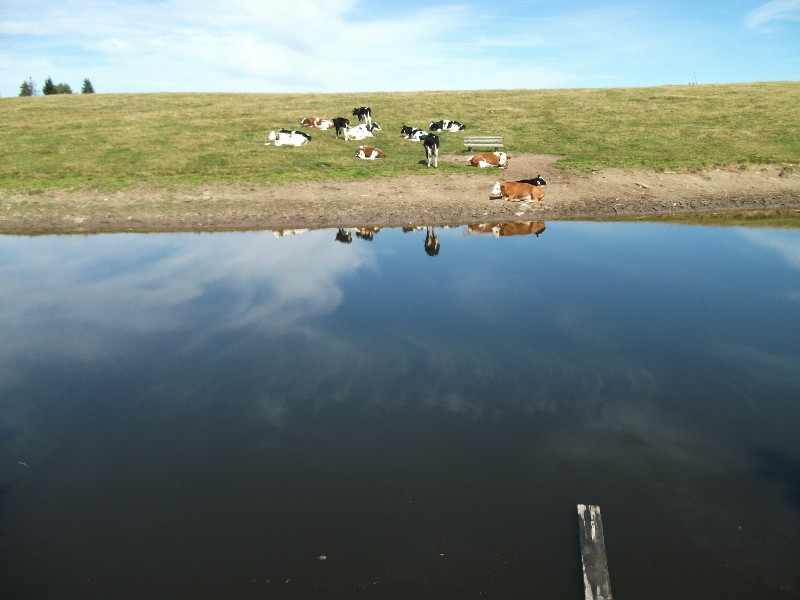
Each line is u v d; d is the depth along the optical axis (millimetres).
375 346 8961
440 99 38219
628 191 19094
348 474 6023
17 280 12422
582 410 7141
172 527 5316
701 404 7234
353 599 4523
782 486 5750
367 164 22172
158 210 17516
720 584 4605
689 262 13070
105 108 35375
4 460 6375
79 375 8250
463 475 5973
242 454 6395
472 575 4738
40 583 4727
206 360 8648
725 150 23453
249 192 18797
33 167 21500
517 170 21359
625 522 5273
